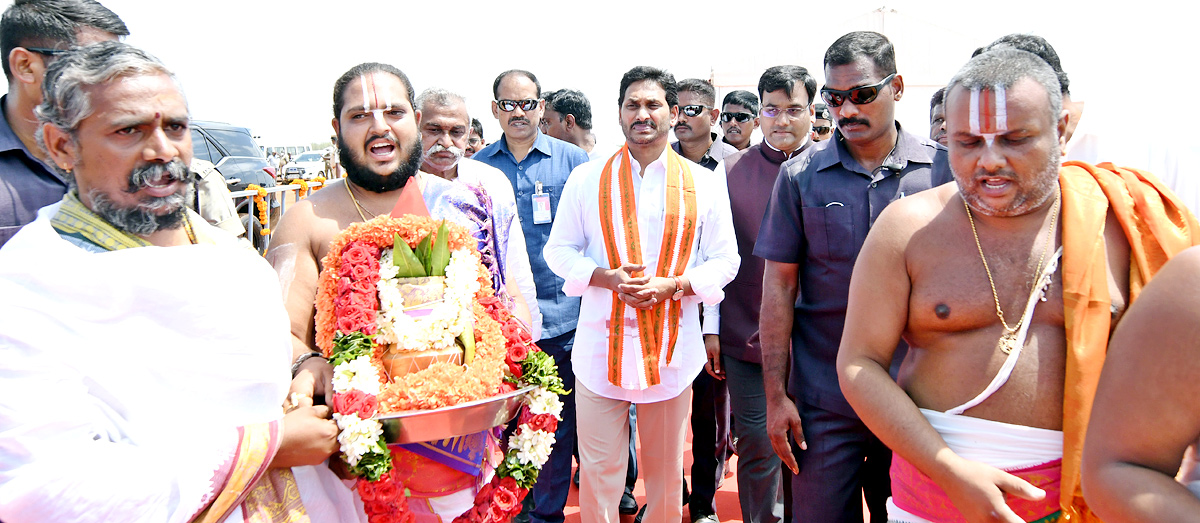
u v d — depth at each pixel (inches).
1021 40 107.3
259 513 70.2
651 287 123.0
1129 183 73.4
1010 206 70.8
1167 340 48.9
